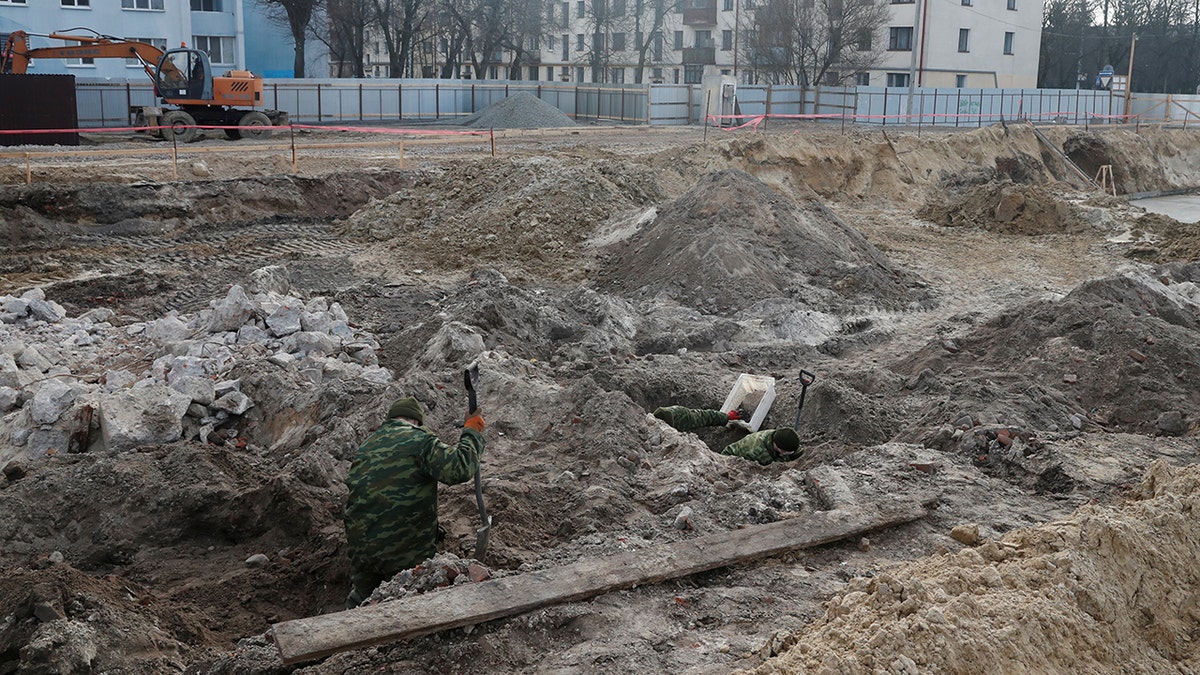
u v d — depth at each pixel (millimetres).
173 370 9984
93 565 6766
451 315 11578
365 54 75375
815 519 5680
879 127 40969
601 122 43031
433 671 4301
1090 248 20469
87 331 11961
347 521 5461
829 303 14312
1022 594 4301
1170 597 4777
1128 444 7664
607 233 17609
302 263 16484
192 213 18984
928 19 51062
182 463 7711
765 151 26891
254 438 9250
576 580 4852
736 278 14445
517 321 11945
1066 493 6598
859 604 4301
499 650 4387
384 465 5383
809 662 3820
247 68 51281
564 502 6496
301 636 4207
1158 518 5137
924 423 8414
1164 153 43531
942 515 6055
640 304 14266
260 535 7055
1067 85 75375
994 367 10438
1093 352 9906
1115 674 4117
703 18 63688
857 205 27219
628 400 8008
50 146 24719
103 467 7582
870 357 12500
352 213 20219
